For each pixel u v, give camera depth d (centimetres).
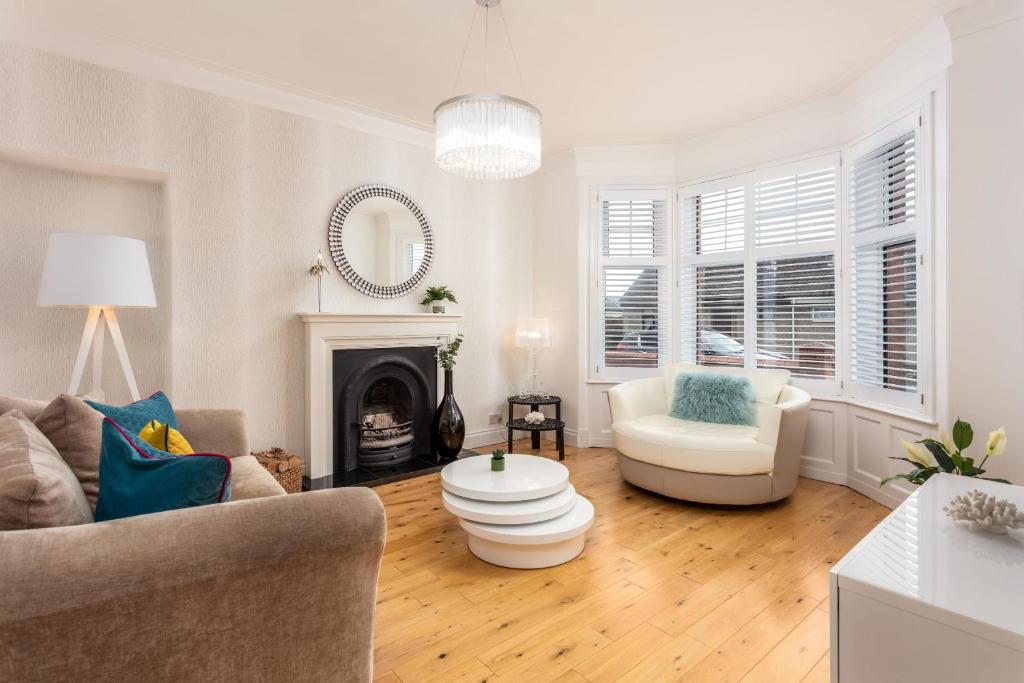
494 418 481
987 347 253
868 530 283
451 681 164
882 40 289
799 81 338
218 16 265
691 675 166
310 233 364
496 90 350
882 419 321
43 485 103
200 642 104
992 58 249
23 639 89
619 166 466
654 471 330
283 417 354
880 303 327
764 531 283
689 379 383
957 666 106
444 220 441
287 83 338
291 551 110
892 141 311
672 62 313
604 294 477
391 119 396
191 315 317
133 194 318
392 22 271
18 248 284
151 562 98
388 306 408
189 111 315
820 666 171
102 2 252
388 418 412
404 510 314
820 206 372
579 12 262
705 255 443
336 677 121
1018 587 115
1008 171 246
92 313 262
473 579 230
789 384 390
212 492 118
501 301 484
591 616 201
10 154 270
